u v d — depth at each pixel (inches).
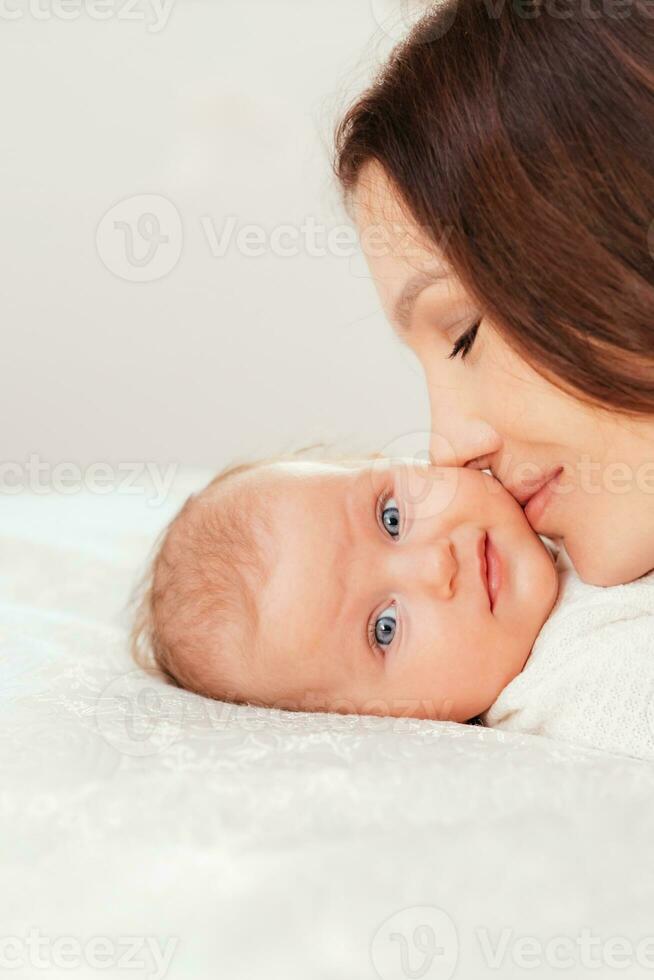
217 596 39.9
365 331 94.5
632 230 28.8
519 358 31.9
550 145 29.2
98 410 97.3
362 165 35.1
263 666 38.9
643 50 28.8
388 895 23.4
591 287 29.2
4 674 36.8
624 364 29.9
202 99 93.7
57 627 44.2
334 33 92.5
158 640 41.3
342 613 38.3
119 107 94.1
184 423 97.0
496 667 36.7
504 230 29.9
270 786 26.7
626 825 25.1
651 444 32.4
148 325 96.6
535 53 29.7
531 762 27.9
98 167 94.8
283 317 95.8
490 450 35.9
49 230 95.7
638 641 33.2
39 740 29.9
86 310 96.3
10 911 24.3
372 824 25.3
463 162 30.6
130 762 28.3
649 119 28.6
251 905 23.4
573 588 37.1
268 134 94.0
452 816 25.5
